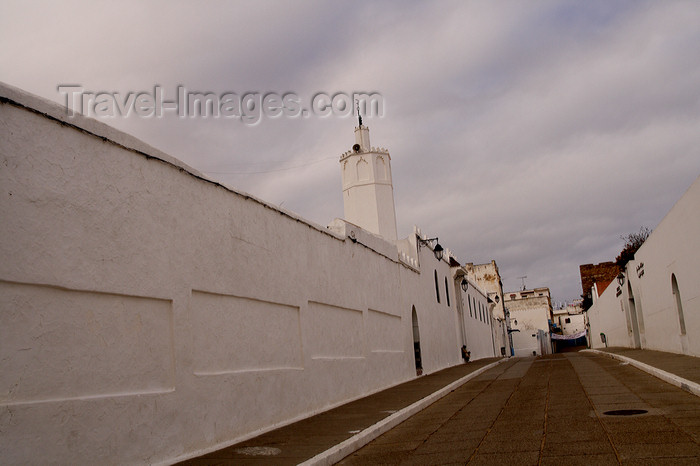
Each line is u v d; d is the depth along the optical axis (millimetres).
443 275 32094
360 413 13211
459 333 34969
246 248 11484
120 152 8289
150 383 8508
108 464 7473
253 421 10961
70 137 7453
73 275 7277
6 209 6512
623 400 12164
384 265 20719
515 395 15156
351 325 17031
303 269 14039
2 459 6148
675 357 20266
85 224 7551
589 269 72750
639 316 30406
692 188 17641
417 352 24188
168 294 9008
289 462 8375
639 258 27750
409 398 15625
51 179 7113
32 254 6754
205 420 9539
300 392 13039
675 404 10969
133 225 8398
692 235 18125
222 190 10828
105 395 7625
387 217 29719
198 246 9914
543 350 77875
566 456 7734
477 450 8672
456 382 19391
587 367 22297
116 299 8039
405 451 9242
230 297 10883
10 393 6383
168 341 8992
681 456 7168
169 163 9328
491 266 68562
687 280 19266
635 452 7590
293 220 13742
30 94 6930
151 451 8242
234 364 10750
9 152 6613
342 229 17156
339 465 8703
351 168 30047
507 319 72188
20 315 6602
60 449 6812
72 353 7219
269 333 12195
